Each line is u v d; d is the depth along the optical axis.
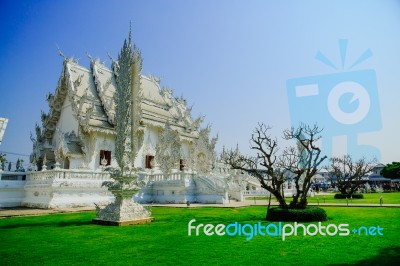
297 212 17.75
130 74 18.03
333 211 23.70
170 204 31.80
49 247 10.98
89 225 16.25
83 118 35.91
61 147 34.53
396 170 80.88
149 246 11.17
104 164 35.81
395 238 12.87
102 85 41.97
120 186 16.88
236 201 36.97
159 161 41.72
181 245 11.38
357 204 29.61
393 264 8.88
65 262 9.02
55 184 26.28
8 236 13.07
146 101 47.16
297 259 9.38
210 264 8.80
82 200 28.02
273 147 20.12
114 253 10.11
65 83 39.06
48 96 40.75
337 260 9.29
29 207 28.36
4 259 9.34
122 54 18.33
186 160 44.62
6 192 29.33
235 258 9.48
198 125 51.69
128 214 16.72
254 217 19.84
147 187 34.44
